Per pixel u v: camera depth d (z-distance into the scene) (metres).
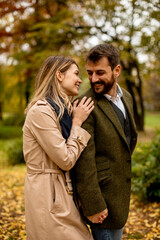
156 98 34.78
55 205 1.52
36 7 11.66
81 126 1.64
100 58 1.63
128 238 2.91
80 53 11.47
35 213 1.53
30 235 1.56
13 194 4.59
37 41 13.36
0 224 3.25
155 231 3.02
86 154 1.59
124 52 10.46
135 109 14.86
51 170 1.58
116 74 1.74
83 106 1.65
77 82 1.76
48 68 1.71
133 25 10.25
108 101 1.74
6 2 10.03
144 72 12.54
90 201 1.54
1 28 11.65
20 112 21.56
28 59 13.56
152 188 3.77
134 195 4.23
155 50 10.55
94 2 10.79
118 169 1.66
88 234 1.63
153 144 4.05
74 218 1.55
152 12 8.03
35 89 1.75
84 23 12.48
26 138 1.61
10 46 12.66
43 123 1.52
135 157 4.37
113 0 9.92
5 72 15.47
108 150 1.63
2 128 19.97
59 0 12.36
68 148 1.54
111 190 1.64
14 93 16.48
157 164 3.75
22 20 11.59
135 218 3.45
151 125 22.05
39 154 1.58
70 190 1.59
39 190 1.55
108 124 1.65
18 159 7.67
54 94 1.65
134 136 1.87
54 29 11.36
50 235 1.50
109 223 1.67
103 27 11.20
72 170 1.64
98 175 1.64
